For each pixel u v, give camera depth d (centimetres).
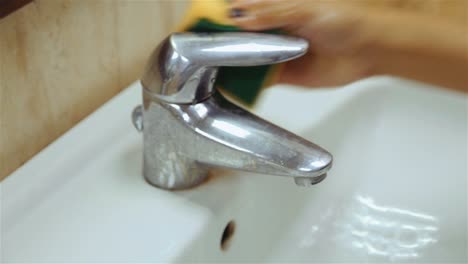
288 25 42
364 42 45
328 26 43
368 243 55
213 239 45
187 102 41
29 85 43
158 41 56
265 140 39
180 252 41
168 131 42
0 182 44
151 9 53
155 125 43
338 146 59
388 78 60
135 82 54
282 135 40
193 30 41
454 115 59
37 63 44
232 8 41
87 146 48
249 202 48
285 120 54
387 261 54
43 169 45
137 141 49
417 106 60
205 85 41
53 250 41
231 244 48
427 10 50
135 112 45
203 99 41
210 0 41
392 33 45
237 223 48
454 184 57
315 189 57
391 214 57
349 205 58
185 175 45
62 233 42
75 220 43
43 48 44
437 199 57
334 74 47
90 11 47
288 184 53
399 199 58
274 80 46
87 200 44
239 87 45
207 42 39
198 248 43
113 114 50
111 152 48
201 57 38
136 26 52
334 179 58
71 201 44
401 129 60
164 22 56
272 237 53
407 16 46
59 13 44
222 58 38
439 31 45
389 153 60
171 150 43
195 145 42
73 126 49
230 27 41
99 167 47
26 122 44
